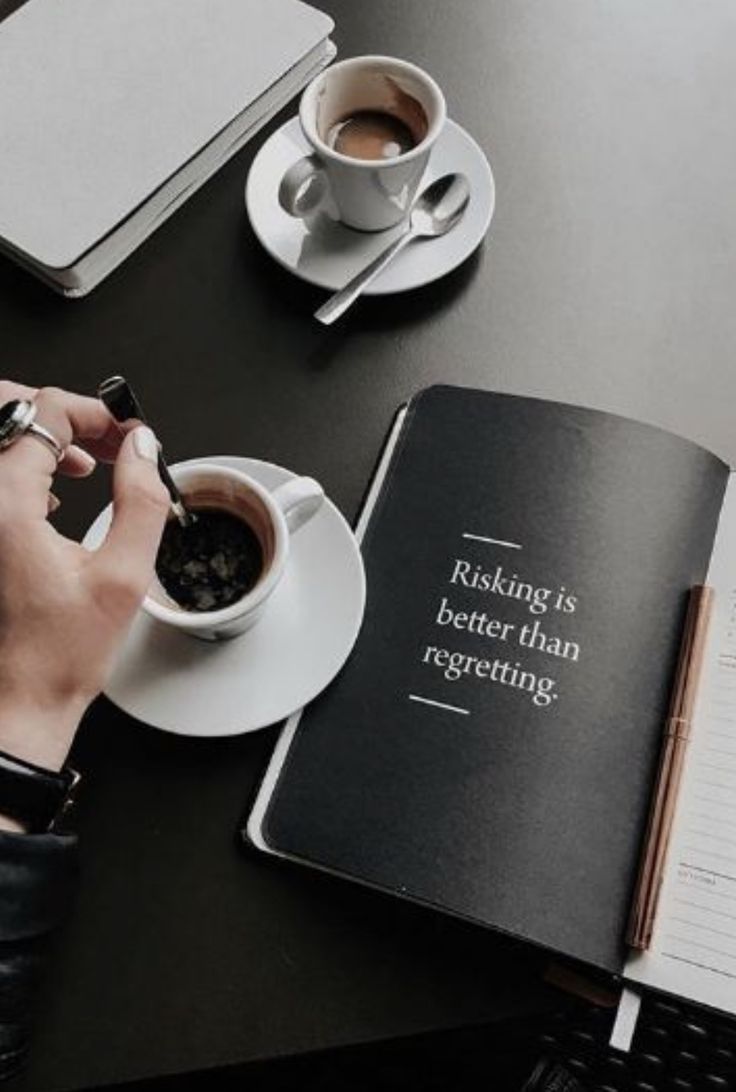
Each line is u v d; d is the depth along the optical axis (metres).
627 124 0.79
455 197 0.75
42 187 0.72
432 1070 0.82
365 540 0.64
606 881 0.55
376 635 0.61
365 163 0.67
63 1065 0.52
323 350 0.71
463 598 0.62
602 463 0.64
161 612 0.55
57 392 0.58
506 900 0.54
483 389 0.70
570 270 0.74
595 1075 0.65
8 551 0.52
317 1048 0.53
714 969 0.53
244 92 0.75
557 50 0.82
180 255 0.74
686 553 0.62
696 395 0.70
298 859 0.56
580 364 0.71
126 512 0.53
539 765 0.57
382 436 0.68
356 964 0.54
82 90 0.75
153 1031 0.53
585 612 0.61
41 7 0.78
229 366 0.71
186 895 0.56
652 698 0.59
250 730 0.58
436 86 0.72
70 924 0.55
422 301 0.73
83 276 0.72
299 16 0.79
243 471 0.64
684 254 0.74
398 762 0.58
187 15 0.78
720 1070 0.64
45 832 0.51
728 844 0.56
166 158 0.73
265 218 0.74
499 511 0.64
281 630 0.60
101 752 0.58
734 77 0.81
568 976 0.54
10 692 0.51
